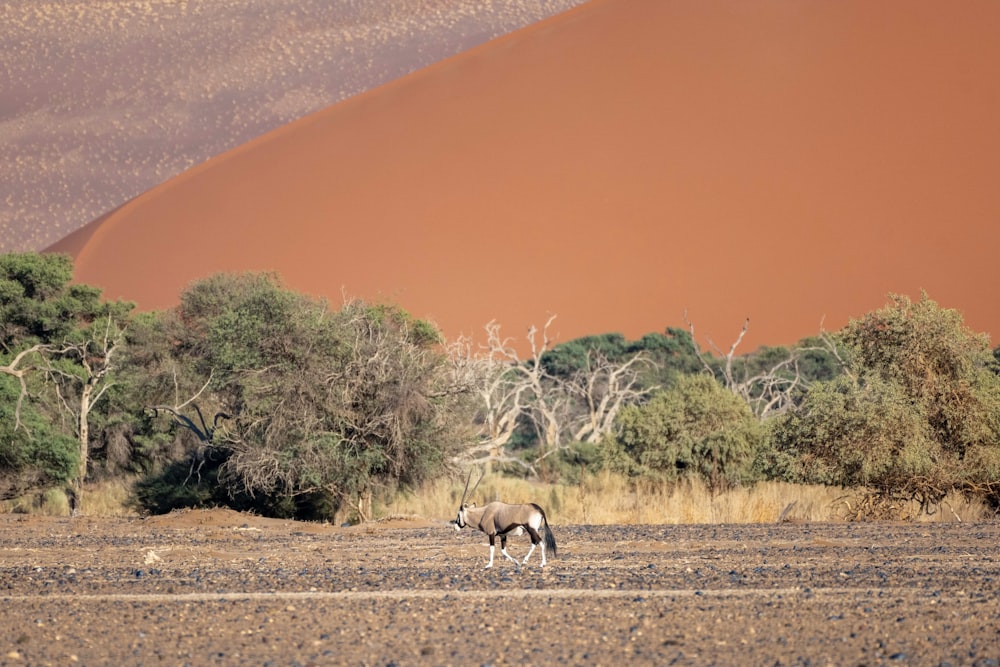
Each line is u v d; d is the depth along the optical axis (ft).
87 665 127.44
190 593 188.03
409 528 364.79
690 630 143.23
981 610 156.35
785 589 180.96
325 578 206.08
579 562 230.89
